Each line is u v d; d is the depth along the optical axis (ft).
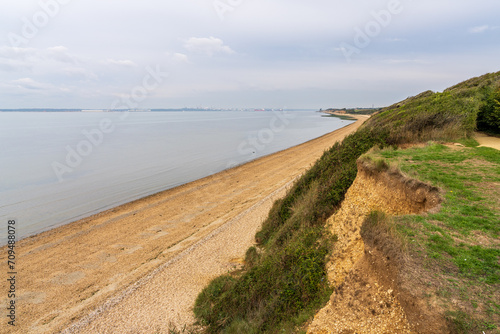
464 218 23.47
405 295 17.01
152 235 63.62
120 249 57.41
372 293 19.52
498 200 25.58
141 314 36.35
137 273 47.24
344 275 26.58
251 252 48.14
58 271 49.62
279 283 30.68
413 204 28.50
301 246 33.99
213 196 91.15
